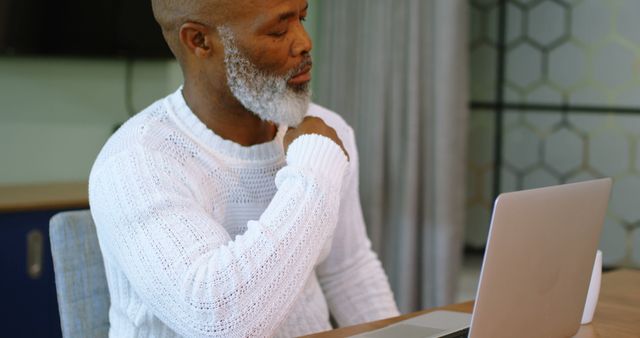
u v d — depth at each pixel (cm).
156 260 114
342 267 159
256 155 136
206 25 124
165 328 125
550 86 325
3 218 239
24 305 245
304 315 142
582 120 318
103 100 302
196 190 128
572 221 111
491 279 99
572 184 111
